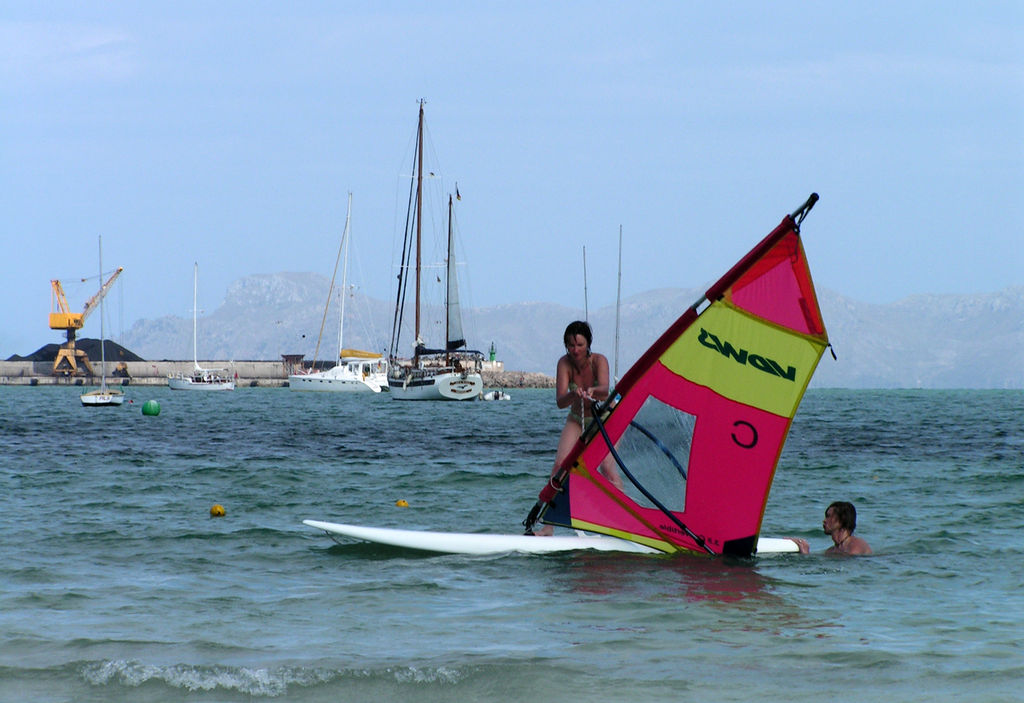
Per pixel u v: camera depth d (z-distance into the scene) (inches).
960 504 2412.6
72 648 1086.4
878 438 5251.0
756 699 938.7
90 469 3149.6
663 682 984.3
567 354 1662.2
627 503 1652.3
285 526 1978.3
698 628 1195.3
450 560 1605.6
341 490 2647.6
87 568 1534.2
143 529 1913.1
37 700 925.2
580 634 1162.6
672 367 1601.9
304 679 983.0
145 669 1002.7
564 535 1729.8
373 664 1027.9
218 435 5251.0
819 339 1549.0
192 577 1477.6
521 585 1423.5
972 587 1443.2
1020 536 1920.5
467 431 5930.1
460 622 1215.6
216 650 1085.1
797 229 1550.2
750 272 1576.0
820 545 1845.5
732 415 1595.7
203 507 2266.2
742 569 1547.7
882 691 963.3
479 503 2412.6
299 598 1341.0
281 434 5403.5
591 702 927.7
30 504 2268.7
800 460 3786.9
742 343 1582.2
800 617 1254.3
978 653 1095.6
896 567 1588.3
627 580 1457.9
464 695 946.1
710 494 1622.8
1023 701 938.1
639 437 1633.9
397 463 3553.2
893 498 2541.8
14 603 1291.8
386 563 1588.3
